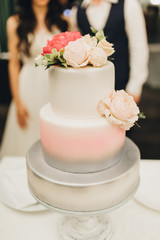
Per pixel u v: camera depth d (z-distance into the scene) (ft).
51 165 3.63
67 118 3.44
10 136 9.30
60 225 4.10
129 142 4.24
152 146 11.87
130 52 8.16
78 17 8.19
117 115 3.28
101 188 3.26
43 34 8.07
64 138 3.33
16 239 3.90
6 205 4.45
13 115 9.12
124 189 3.47
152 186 4.72
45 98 8.63
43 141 3.63
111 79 3.46
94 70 3.21
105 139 3.37
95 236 3.90
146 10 25.99
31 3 7.75
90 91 3.27
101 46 3.42
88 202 3.31
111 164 3.58
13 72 8.64
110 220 4.20
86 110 3.37
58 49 3.35
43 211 4.37
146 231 4.01
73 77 3.19
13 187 4.71
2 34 16.76
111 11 7.74
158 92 17.39
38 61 3.33
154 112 14.80
